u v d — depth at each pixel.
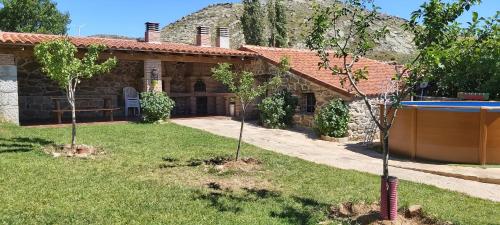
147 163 7.70
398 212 5.32
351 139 12.44
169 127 12.76
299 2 74.50
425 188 6.79
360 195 6.11
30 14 33.94
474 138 8.72
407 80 4.89
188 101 17.83
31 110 14.48
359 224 4.91
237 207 5.35
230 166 7.68
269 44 34.16
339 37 5.04
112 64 9.16
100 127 12.31
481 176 7.67
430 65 4.57
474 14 4.55
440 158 9.08
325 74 14.41
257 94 8.16
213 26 69.44
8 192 5.52
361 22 5.04
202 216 4.96
